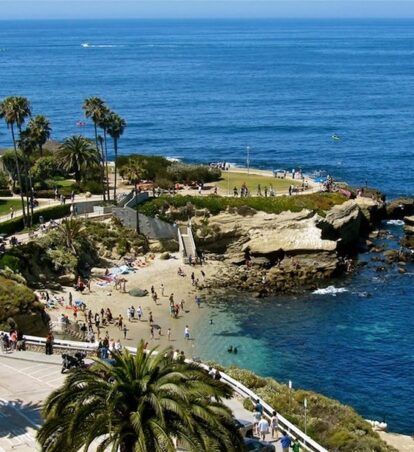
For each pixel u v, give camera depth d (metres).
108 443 30.64
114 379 32.97
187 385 32.47
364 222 121.94
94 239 103.62
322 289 96.94
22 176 121.50
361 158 182.50
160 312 87.12
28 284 89.12
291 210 109.62
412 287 97.81
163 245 108.25
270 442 40.78
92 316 83.75
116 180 132.12
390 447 49.97
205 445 30.36
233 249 108.62
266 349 78.19
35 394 47.03
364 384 70.38
